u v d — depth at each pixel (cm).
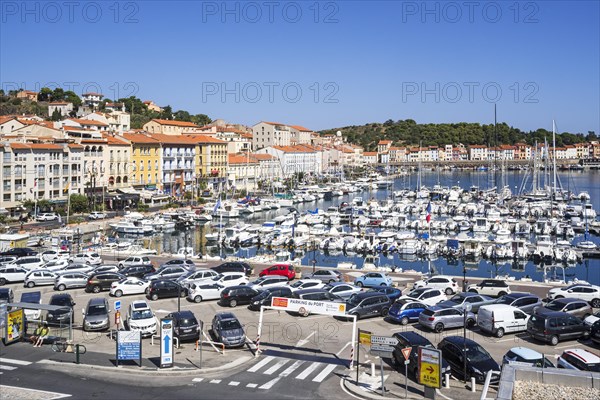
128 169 15100
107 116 19538
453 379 3200
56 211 12088
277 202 15912
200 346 3453
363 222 12050
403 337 3453
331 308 3450
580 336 3972
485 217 12494
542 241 9400
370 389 2973
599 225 11581
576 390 2409
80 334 3991
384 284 5797
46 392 2800
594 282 7325
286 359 3503
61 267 6338
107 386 2930
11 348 3572
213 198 16450
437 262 8888
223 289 5062
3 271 5944
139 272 6100
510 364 2662
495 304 4391
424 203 15400
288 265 6250
